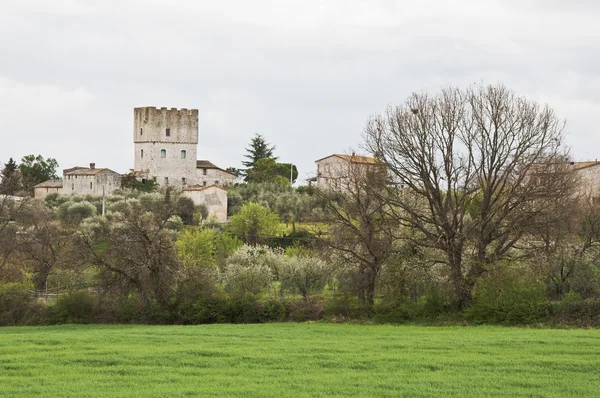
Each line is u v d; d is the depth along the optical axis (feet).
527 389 134.41
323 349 179.93
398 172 277.64
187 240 436.76
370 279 281.33
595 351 174.50
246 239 506.89
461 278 266.77
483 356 167.32
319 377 144.66
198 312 287.69
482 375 146.30
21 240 385.50
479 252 268.82
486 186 272.92
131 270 295.89
